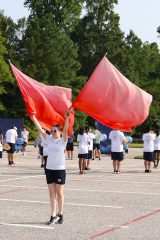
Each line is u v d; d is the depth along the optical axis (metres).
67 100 12.81
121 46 82.25
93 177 21.28
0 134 28.34
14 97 69.25
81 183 18.80
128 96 12.61
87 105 12.21
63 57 70.88
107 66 12.45
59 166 10.78
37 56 68.69
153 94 87.62
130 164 30.05
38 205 13.19
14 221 10.89
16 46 70.75
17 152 41.94
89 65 80.88
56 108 12.52
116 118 12.55
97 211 12.34
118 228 10.22
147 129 24.03
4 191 16.14
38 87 12.39
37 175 21.81
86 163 25.17
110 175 22.33
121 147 23.22
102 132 39.84
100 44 81.12
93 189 16.89
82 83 73.25
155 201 14.19
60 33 71.06
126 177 21.41
